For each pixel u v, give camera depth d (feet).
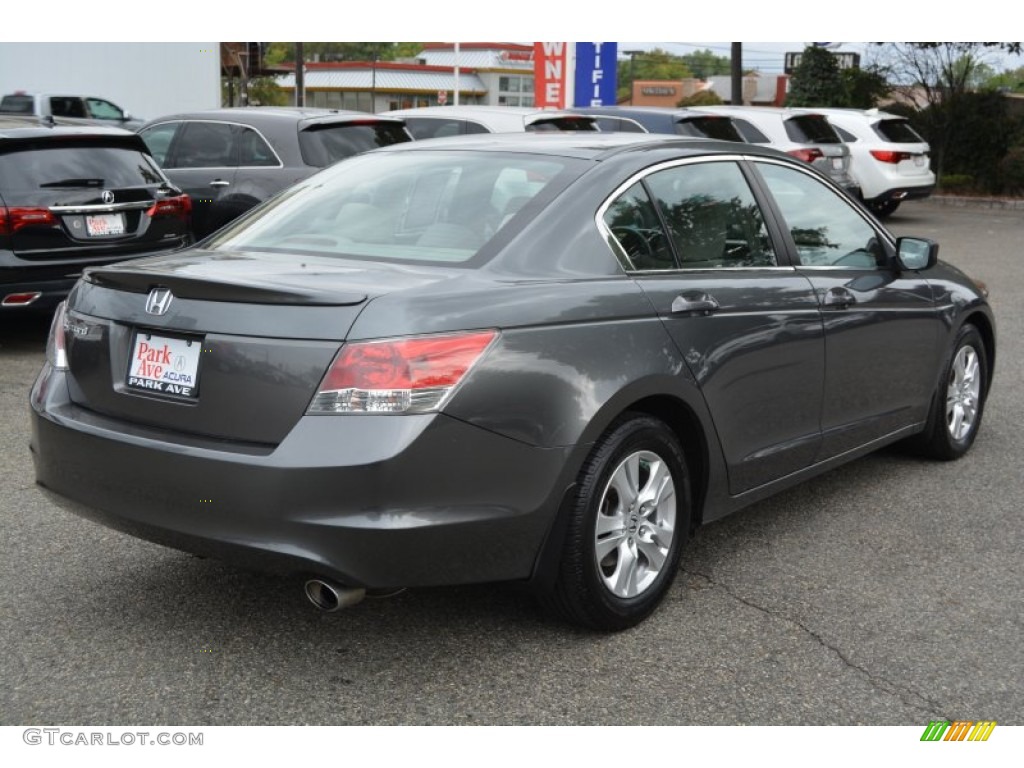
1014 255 49.03
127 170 26.00
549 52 68.59
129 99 74.43
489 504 10.44
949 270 18.85
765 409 13.75
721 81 245.86
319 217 13.01
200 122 34.14
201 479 10.22
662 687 10.96
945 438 18.38
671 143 13.74
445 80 307.58
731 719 10.41
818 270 15.05
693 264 13.08
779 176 15.03
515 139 14.03
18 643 11.62
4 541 14.40
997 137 84.43
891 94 94.63
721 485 13.26
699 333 12.57
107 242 25.23
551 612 11.80
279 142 32.83
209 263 11.67
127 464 10.73
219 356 10.36
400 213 12.56
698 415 12.58
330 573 9.94
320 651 11.57
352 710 10.45
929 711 10.63
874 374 16.02
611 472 11.48
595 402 11.10
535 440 10.68
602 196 12.32
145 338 11.02
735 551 14.64
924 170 62.44
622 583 11.96
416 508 9.98
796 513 16.20
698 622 12.40
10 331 29.01
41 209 24.18
